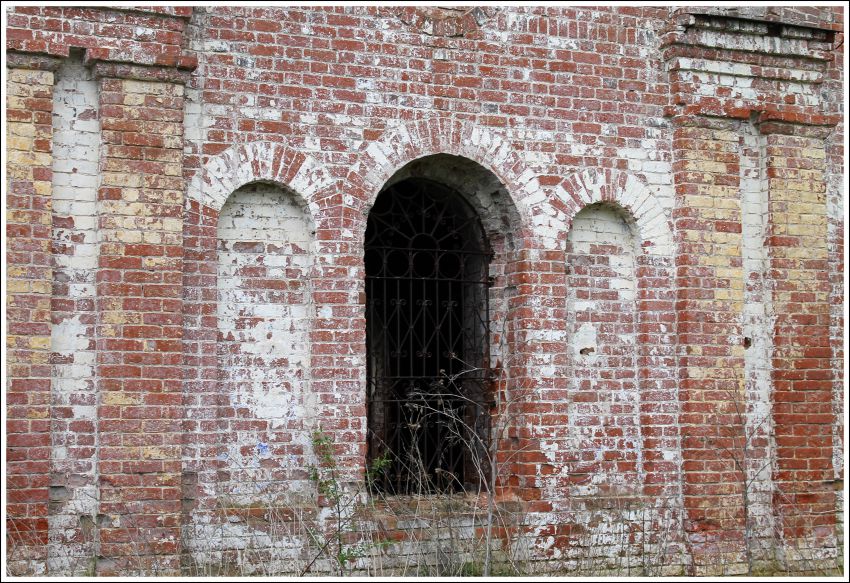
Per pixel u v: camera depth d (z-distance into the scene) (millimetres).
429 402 9727
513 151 9625
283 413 8906
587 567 9531
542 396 9531
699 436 9906
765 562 10078
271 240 9000
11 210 8039
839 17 10734
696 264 10023
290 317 9000
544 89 9781
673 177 10148
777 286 10328
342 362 8961
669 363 10016
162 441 8328
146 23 8477
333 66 9156
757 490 10164
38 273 8086
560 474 9562
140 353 8305
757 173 10477
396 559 9055
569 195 9766
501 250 9875
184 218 8641
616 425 9867
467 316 9984
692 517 9828
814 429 10375
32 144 8133
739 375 10109
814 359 10422
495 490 9617
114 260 8281
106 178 8312
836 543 10344
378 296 9867
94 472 8234
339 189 9078
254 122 8891
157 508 8281
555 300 9641
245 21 8938
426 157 9453
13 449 7941
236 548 8609
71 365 8227
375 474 9633
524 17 9789
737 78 10320
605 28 10039
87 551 8180
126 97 8414
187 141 8695
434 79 9445
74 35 8258
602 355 9906
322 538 8812
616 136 9977
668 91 10195
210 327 8695
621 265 10070
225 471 8695
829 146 10797
